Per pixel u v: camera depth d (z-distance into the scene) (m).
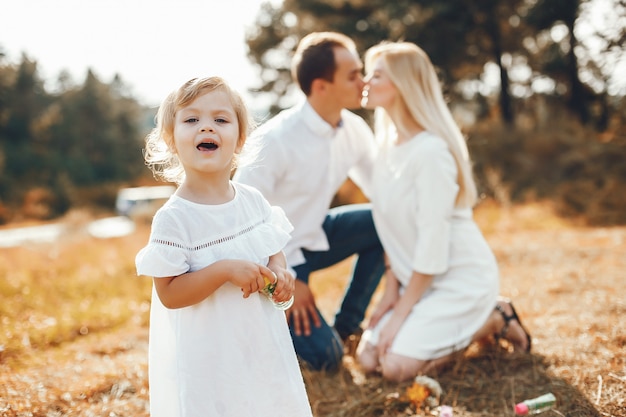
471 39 18.97
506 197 10.70
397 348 2.94
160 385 1.91
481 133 15.69
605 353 2.89
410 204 3.07
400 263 3.22
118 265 6.54
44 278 5.87
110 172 47.69
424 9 17.44
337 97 3.19
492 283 3.10
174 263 1.77
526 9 18.23
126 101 54.09
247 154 2.24
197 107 1.88
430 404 2.56
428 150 2.99
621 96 14.97
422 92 3.11
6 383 2.82
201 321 1.81
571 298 3.91
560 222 9.52
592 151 13.42
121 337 3.94
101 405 2.67
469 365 2.99
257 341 1.84
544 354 3.00
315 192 3.26
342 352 3.16
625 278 4.27
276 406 1.84
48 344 3.82
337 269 5.93
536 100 20.58
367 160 3.64
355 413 2.57
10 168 40.66
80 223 16.17
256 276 1.78
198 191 1.91
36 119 48.41
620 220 9.59
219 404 1.78
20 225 28.80
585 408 2.40
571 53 17.83
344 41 3.31
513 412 2.45
